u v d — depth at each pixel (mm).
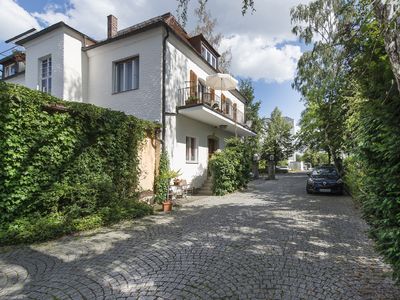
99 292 3303
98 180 7328
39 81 13289
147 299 3113
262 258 4379
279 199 11219
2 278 3742
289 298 3098
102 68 12727
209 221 7121
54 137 6348
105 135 7758
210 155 15828
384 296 3102
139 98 11516
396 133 2670
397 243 2664
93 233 6039
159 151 10734
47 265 4180
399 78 2686
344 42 5953
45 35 12914
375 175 3164
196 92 13484
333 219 7250
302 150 36531
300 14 15141
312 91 15336
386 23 2875
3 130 5359
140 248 4965
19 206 5637
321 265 4062
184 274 3795
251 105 29281
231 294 3209
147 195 9875
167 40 11344
